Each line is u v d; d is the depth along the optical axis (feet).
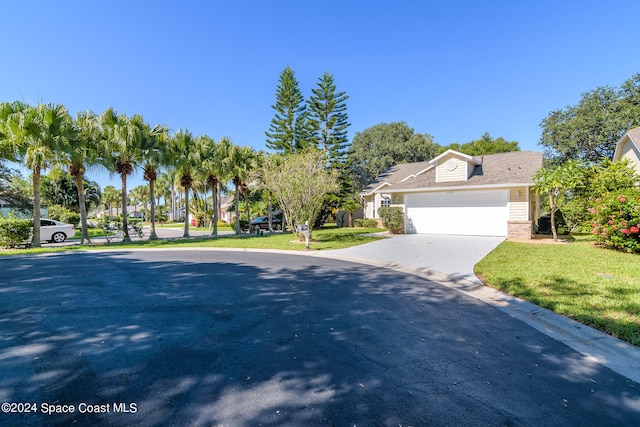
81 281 22.48
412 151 119.14
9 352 10.94
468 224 50.47
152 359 10.41
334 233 58.65
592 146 80.18
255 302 17.04
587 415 7.39
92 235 84.64
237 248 43.24
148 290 19.77
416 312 15.28
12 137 43.60
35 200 48.19
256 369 9.70
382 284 21.13
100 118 54.34
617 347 10.92
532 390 8.48
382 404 7.84
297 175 46.65
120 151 54.60
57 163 51.39
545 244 37.45
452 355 10.64
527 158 54.60
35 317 14.71
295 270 26.21
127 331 12.94
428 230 53.88
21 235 48.14
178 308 16.06
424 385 8.75
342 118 85.40
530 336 12.26
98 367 9.86
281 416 7.36
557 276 20.16
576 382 8.89
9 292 19.38
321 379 9.09
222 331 12.91
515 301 16.51
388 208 55.42
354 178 111.65
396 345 11.48
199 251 41.47
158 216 171.12
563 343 11.58
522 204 46.19
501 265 24.80
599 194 39.60
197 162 66.64
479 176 51.37
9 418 7.23
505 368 9.72
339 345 11.48
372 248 38.04
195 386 8.72
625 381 8.94
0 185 75.97
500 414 7.43
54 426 6.96
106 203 220.02
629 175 40.06
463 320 14.12
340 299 17.57
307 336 12.34
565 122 83.15
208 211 134.00
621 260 24.90
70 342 11.82
